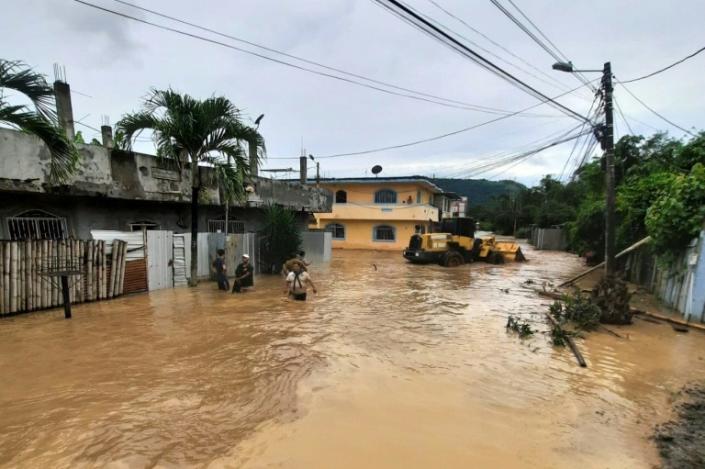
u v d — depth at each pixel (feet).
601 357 21.68
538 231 137.39
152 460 11.44
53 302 30.25
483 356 21.36
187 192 46.47
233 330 25.05
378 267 65.98
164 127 36.83
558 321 29.09
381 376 18.19
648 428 14.17
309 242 70.38
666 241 33.27
